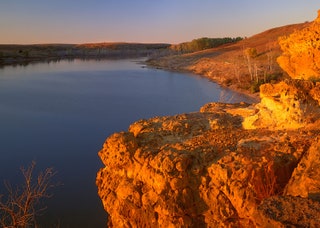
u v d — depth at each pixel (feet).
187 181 27.86
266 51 302.86
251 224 25.29
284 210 14.92
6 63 433.48
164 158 28.66
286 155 27.43
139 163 31.07
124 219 30.35
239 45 434.30
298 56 58.80
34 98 177.47
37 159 84.58
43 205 58.59
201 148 29.81
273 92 35.29
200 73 291.99
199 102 165.68
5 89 211.41
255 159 27.25
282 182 26.45
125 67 383.04
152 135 33.81
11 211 32.81
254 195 25.43
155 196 28.09
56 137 104.58
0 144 97.60
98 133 109.19
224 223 26.07
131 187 30.22
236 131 33.55
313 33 55.26
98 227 52.01
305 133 30.19
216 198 26.66
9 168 78.59
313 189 21.57
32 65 416.46
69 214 55.62
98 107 153.58
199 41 557.74
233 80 219.61
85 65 420.36
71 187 66.49
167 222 27.12
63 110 146.10
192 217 27.50
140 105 158.92
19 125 120.16
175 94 189.88
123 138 31.91
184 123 34.60
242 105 42.01
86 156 86.38
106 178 34.60
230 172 26.68
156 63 414.21
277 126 33.42
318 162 22.88
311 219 14.02
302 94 33.63
